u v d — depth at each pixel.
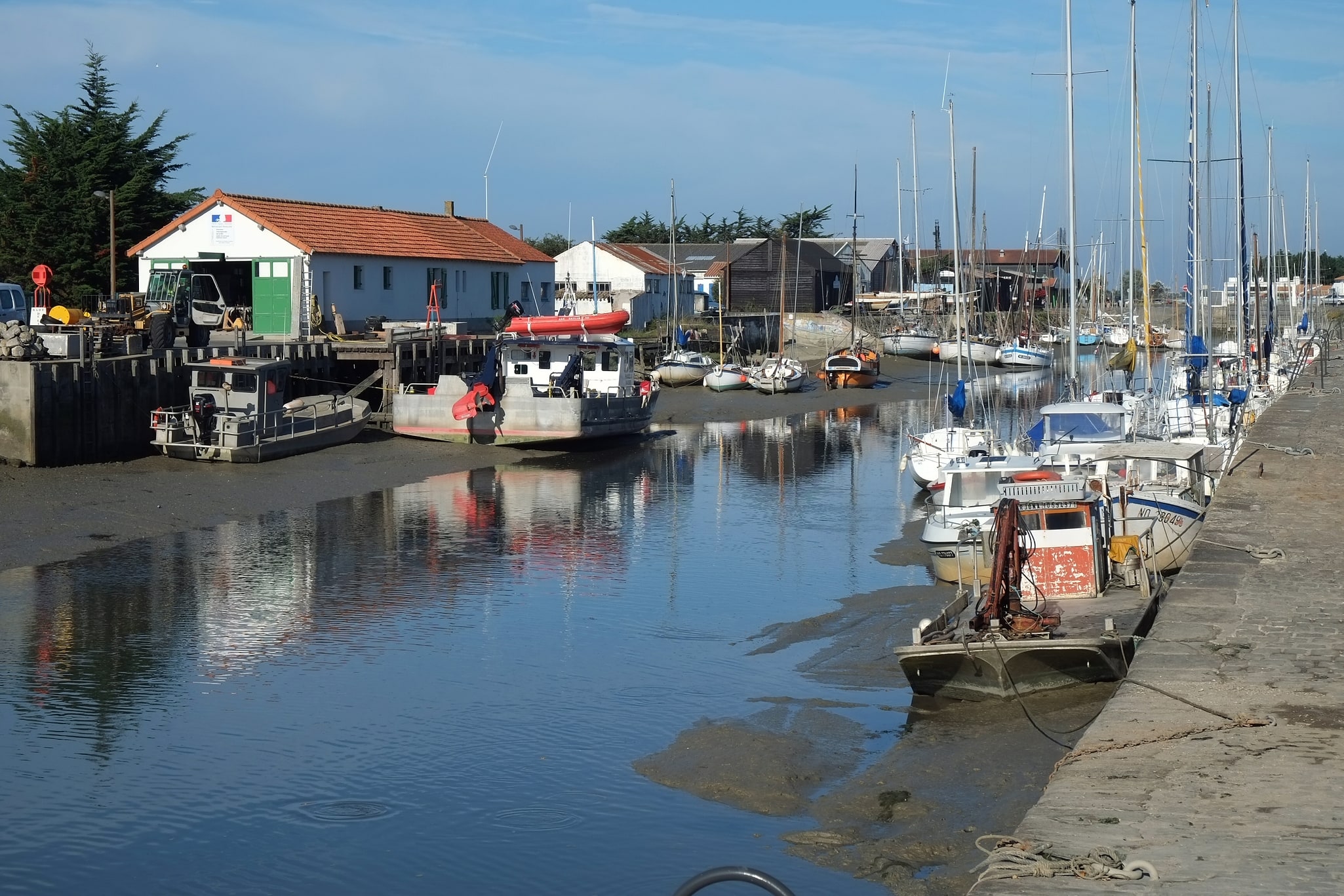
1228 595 14.45
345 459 33.97
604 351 40.94
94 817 11.70
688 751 13.10
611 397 38.81
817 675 15.92
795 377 59.97
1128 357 34.03
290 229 45.62
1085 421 27.64
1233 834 8.00
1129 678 11.49
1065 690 14.41
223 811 11.86
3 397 27.86
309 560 22.75
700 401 55.72
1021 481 17.64
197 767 12.92
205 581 20.95
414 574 21.80
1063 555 16.61
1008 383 66.50
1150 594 16.64
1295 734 9.88
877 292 109.31
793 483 33.19
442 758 13.16
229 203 45.25
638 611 19.38
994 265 115.69
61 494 26.33
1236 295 37.88
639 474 34.66
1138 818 8.31
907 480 33.72
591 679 15.88
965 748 12.95
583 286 75.94
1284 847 7.77
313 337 42.50
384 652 17.11
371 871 10.68
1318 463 23.19
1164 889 7.23
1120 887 7.27
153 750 13.37
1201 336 35.94
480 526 26.45
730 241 101.94
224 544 23.86
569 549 24.12
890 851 10.66
